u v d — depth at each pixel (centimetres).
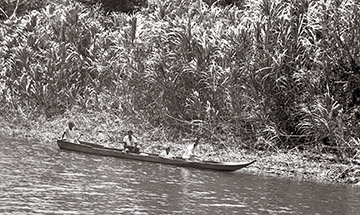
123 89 3975
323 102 3238
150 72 3694
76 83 4350
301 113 3325
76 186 2367
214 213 2086
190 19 3628
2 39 4822
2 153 3078
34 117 4184
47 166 2775
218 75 3450
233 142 3456
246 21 3578
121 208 2061
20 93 4306
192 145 3197
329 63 3303
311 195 2531
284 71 3409
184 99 3681
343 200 2462
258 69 3391
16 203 2023
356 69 3275
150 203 2167
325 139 3331
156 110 3784
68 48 4444
